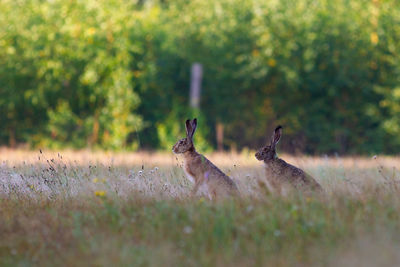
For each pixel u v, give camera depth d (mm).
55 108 57812
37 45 54531
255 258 10102
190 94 61812
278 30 58625
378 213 12016
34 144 57406
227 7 61094
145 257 10086
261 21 58938
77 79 55469
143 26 58719
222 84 61250
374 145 58906
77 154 37031
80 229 11789
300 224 11539
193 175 16391
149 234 11398
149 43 59219
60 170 18375
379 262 9602
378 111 60094
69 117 56531
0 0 56281
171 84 61094
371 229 11086
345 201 12875
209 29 61031
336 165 24359
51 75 54688
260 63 57656
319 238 10859
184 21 62906
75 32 54781
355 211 12414
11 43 55469
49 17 55500
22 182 17797
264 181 16141
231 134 64688
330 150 59781
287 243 10703
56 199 15203
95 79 54312
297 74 57250
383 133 58781
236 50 59750
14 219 12945
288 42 58094
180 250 10539
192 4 64000
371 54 58719
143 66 57812
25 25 55406
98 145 56250
